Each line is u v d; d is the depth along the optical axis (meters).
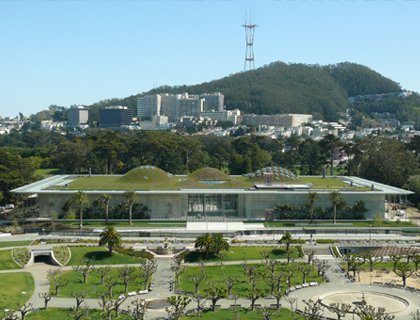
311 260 182.75
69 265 181.00
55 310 138.88
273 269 162.88
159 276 169.38
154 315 136.62
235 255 190.00
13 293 151.62
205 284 161.38
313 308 132.00
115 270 175.62
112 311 138.50
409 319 133.38
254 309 141.00
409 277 171.50
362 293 152.50
